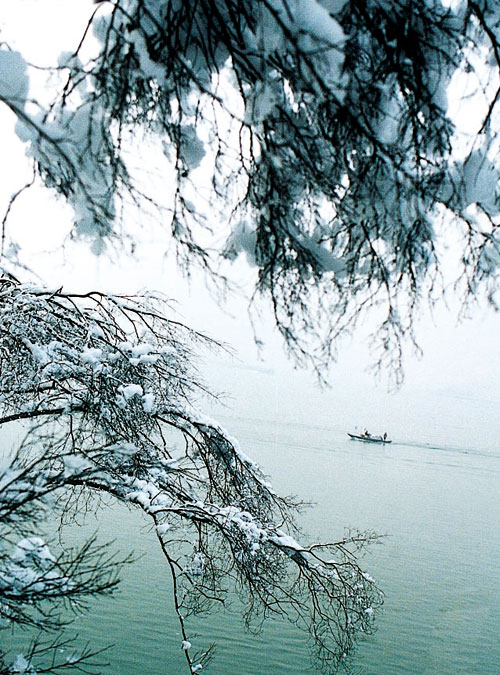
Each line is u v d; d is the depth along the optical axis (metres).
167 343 8.45
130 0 2.23
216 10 2.13
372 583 9.26
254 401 92.38
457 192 2.36
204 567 8.26
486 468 58.53
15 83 2.01
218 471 8.84
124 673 12.91
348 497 33.94
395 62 2.23
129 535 20.25
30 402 7.21
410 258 2.44
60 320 7.80
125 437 6.81
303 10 1.68
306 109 2.21
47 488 3.75
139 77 2.31
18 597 3.47
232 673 13.59
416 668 15.16
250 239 2.54
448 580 22.14
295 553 8.70
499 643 17.31
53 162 2.33
